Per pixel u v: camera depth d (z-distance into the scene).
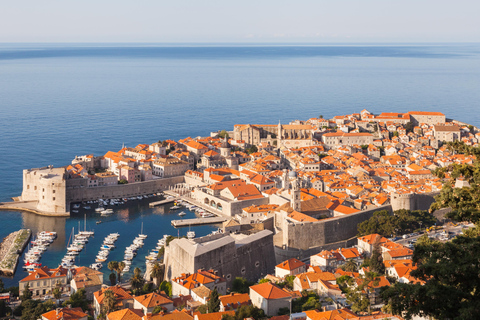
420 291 93.62
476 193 109.56
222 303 199.38
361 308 185.50
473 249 96.69
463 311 89.00
